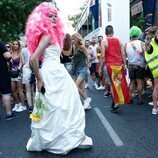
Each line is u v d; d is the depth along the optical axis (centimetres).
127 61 962
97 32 1588
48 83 505
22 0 2100
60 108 502
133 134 619
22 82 898
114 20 1242
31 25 498
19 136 638
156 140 577
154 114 794
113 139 588
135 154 506
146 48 780
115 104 831
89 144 531
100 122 728
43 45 493
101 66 845
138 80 932
